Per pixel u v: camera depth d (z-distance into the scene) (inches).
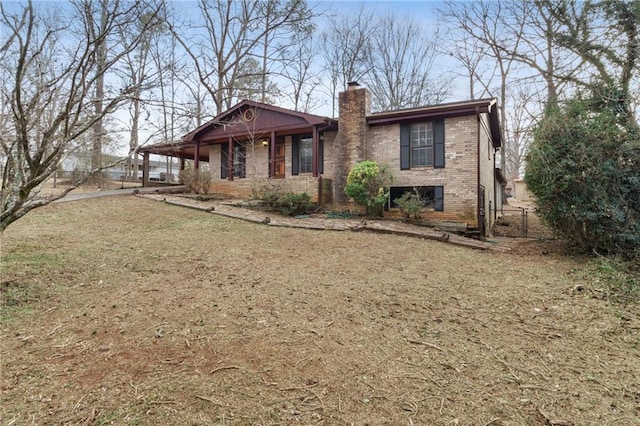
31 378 98.5
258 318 141.9
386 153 462.0
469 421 85.0
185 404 89.2
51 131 138.3
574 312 158.1
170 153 684.1
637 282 199.8
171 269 205.3
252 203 456.4
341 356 114.9
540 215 321.1
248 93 775.1
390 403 91.6
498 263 254.8
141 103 176.1
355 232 342.6
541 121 309.9
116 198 472.4
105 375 100.8
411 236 335.6
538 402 92.7
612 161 271.1
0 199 139.3
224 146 612.7
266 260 233.5
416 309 158.1
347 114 475.2
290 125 511.5
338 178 475.8
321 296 169.2
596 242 279.3
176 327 131.6
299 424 83.3
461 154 416.5
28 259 207.8
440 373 106.3
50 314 141.2
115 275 190.5
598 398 94.8
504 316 152.9
